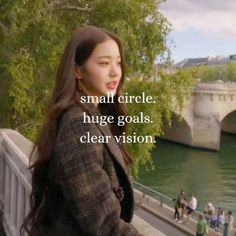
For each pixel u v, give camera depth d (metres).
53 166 2.05
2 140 6.07
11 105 14.05
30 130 14.09
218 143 69.75
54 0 14.86
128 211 2.22
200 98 70.25
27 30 13.09
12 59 12.93
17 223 5.12
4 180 6.04
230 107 70.56
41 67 13.74
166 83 16.16
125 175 2.14
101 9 14.50
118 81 2.34
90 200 1.91
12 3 12.53
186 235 25.70
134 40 13.99
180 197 29.12
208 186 46.81
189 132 70.88
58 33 13.20
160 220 27.44
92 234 1.93
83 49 2.22
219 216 28.11
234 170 55.12
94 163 1.96
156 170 52.78
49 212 2.16
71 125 2.00
